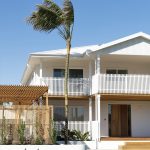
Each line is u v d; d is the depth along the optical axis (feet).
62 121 93.56
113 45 90.74
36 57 92.27
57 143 78.89
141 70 102.73
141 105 102.99
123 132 101.35
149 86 91.66
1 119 73.46
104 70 100.78
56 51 99.86
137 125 102.06
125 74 97.35
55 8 79.00
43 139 74.18
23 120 74.43
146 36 91.50
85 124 92.22
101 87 89.20
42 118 75.10
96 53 90.17
